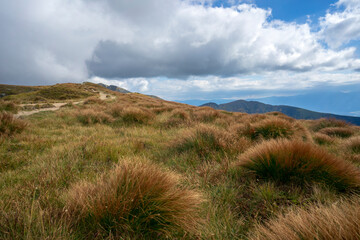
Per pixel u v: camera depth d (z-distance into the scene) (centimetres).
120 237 146
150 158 405
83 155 376
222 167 307
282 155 266
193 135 454
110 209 161
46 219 150
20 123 623
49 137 561
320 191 225
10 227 136
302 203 205
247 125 635
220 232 165
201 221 175
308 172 253
